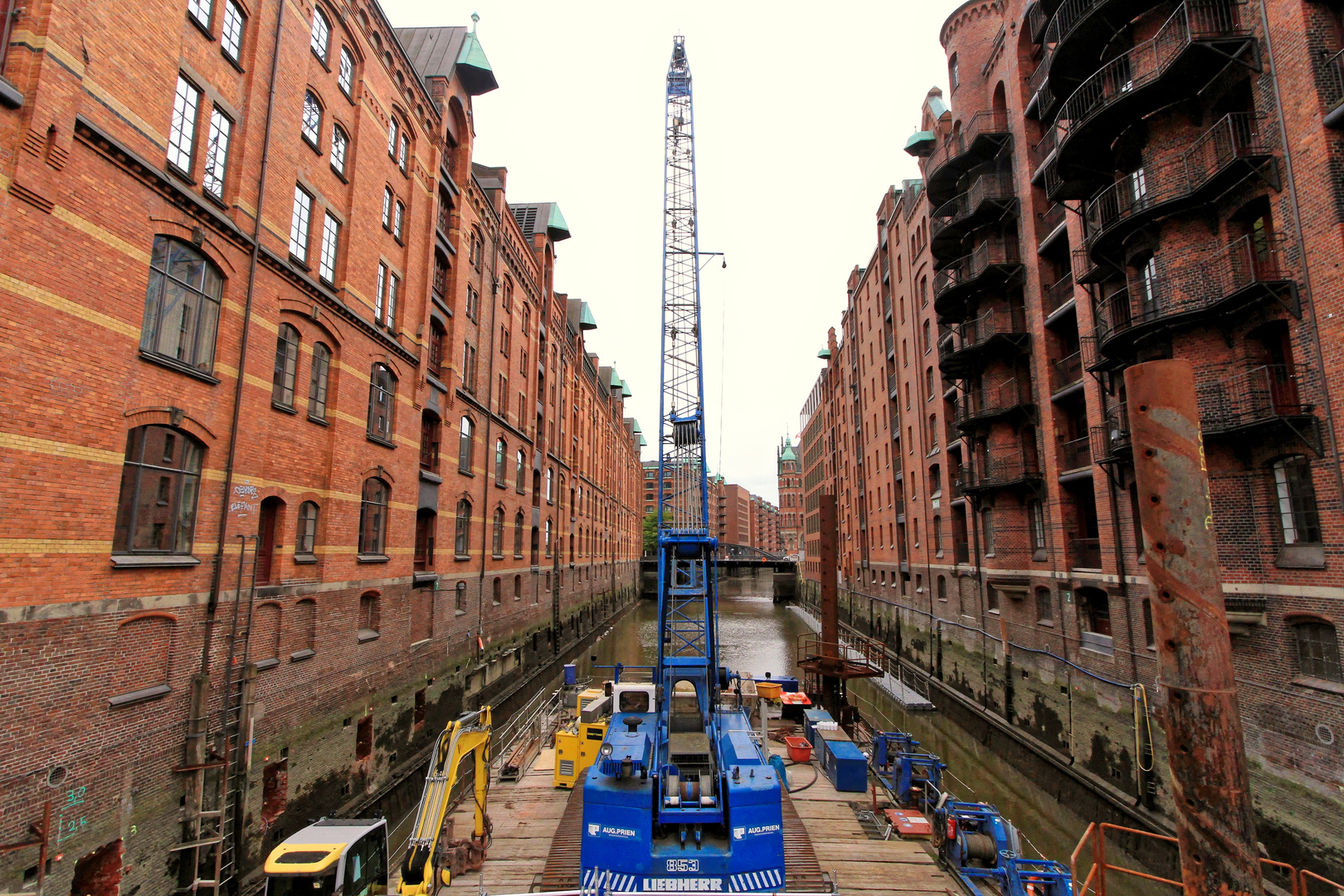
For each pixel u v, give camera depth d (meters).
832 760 15.97
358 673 16.39
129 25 10.00
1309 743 11.53
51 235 8.76
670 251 23.92
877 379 45.59
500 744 19.98
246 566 12.35
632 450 85.81
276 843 12.64
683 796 10.20
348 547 16.23
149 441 10.56
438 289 23.47
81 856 8.85
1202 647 3.72
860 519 50.97
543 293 38.44
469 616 24.94
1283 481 12.51
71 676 8.88
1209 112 13.86
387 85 19.02
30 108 8.36
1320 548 11.70
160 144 10.59
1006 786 19.77
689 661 13.80
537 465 35.91
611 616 60.28
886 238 42.50
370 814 15.71
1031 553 22.38
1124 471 16.56
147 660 10.23
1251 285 12.07
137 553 10.22
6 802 7.95
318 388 15.60
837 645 24.11
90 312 9.33
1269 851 12.16
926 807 13.95
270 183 13.46
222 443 12.00
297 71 14.52
